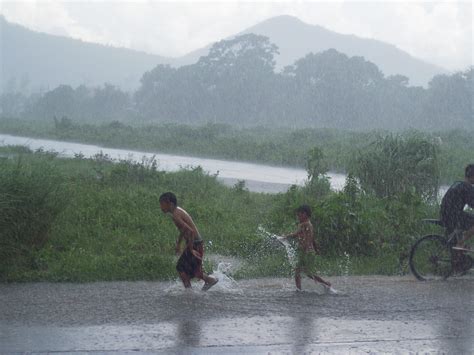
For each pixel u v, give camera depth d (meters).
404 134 23.41
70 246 15.48
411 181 21.59
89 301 11.08
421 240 13.66
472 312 10.84
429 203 21.19
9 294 11.52
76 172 29.88
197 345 8.82
